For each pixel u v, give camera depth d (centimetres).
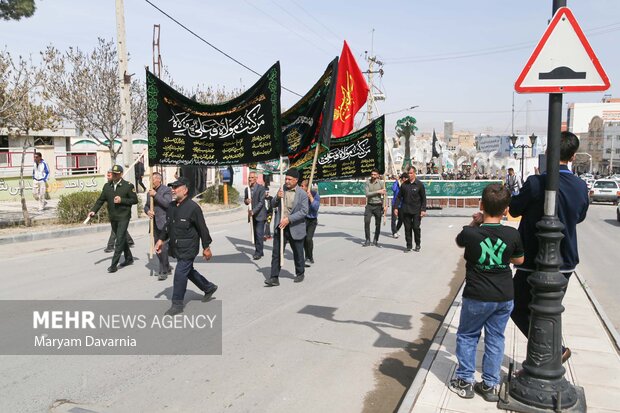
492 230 382
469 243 384
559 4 379
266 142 839
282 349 536
